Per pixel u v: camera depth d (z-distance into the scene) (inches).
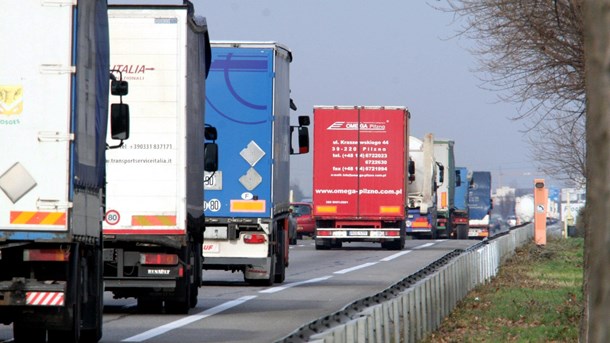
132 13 1782.7
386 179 4667.8
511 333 1708.9
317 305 2074.3
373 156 4662.9
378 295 1221.1
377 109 4650.6
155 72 1788.9
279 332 1576.0
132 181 1785.2
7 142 1193.4
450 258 2352.4
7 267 1209.4
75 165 1195.9
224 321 1745.8
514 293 2502.5
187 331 1585.9
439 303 1744.6
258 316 1838.1
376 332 1058.7
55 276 1211.9
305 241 6195.9
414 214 5866.1
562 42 2210.9
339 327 851.4
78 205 1218.0
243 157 2518.5
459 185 7288.4
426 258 4104.3
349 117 4662.9
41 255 1198.9
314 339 780.0
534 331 1734.7
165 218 1785.2
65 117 1195.3
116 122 1497.3
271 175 2516.0
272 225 2513.5
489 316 1943.9
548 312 2025.1
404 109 4645.7
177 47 1785.2
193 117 1860.2
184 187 1787.6
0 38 1199.6
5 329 1569.9
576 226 6953.7
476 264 2662.4
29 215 1187.9
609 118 320.5
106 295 2303.2
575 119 2391.7
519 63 2319.1
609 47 321.4
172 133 1788.9
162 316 1827.0
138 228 1781.5
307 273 3186.5
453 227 7396.7
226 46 2534.5
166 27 1785.2
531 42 2250.2
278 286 2608.3
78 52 1202.6
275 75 2534.5
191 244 1898.4
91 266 1333.7
